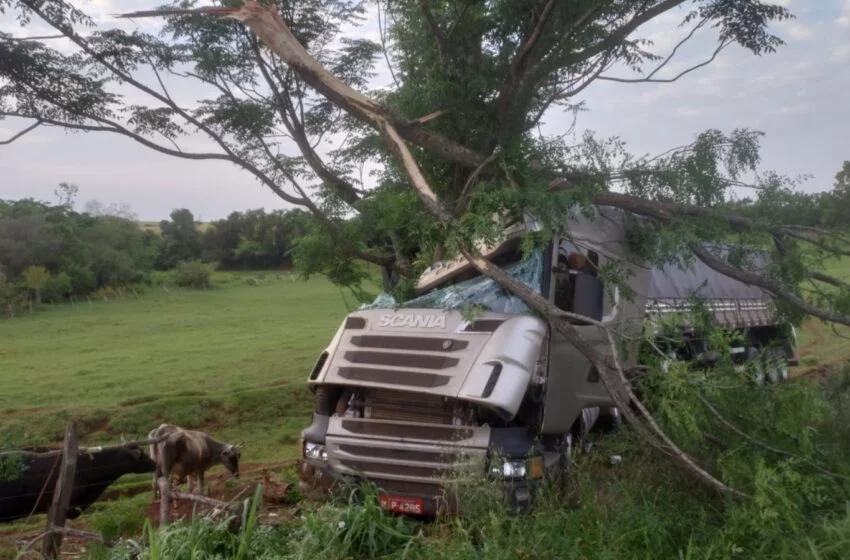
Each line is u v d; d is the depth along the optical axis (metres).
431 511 7.74
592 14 10.25
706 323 8.77
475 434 7.78
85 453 7.35
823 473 7.73
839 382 11.96
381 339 8.49
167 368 22.25
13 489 8.35
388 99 10.45
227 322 35.19
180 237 66.69
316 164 12.42
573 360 8.89
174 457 9.45
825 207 10.05
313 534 6.99
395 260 11.66
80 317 37.53
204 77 12.68
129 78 12.27
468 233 8.25
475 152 9.89
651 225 9.78
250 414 16.95
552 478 8.00
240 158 12.37
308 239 11.88
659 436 7.79
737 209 9.63
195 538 6.54
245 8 9.05
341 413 8.51
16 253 44.19
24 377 20.89
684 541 7.03
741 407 7.93
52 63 11.77
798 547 6.50
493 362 7.86
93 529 8.69
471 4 10.00
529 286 8.71
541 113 10.83
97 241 49.84
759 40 11.39
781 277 9.90
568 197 8.53
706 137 9.38
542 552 6.66
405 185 10.78
